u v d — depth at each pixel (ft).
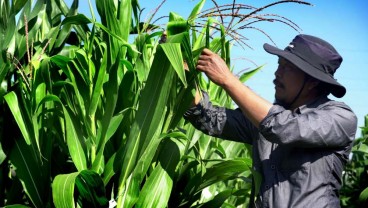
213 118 9.12
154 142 8.43
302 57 8.46
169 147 8.93
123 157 8.51
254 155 8.85
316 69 8.39
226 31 8.57
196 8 8.87
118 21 8.98
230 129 9.14
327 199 8.11
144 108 8.32
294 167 8.20
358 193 20.25
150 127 8.33
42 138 9.00
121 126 8.91
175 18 8.54
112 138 9.02
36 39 9.92
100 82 8.48
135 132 8.38
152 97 8.29
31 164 8.85
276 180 8.34
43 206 8.94
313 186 8.09
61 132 9.24
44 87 8.64
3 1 9.41
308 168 8.13
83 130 8.87
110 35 8.92
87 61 8.76
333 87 8.52
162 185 8.74
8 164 9.62
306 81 8.45
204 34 9.16
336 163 8.23
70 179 7.93
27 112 8.75
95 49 9.18
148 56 9.66
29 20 9.71
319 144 8.00
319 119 7.99
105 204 8.66
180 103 8.72
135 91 8.94
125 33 9.02
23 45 9.49
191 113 9.05
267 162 8.52
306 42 8.55
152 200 8.68
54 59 8.60
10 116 9.00
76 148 8.48
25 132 8.45
